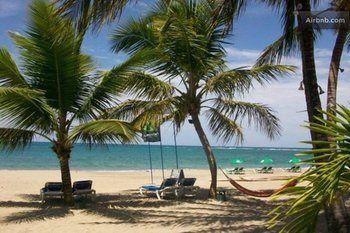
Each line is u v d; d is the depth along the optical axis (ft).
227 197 46.37
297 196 8.57
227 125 48.96
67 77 35.65
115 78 35.53
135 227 29.04
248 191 40.70
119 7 19.29
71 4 18.70
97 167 150.92
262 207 38.83
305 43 22.31
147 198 45.60
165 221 31.01
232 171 98.43
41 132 37.58
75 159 201.57
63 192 39.58
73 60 34.96
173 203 41.47
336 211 20.10
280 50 34.12
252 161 226.79
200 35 37.83
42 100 33.68
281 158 276.41
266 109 46.55
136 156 257.55
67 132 37.83
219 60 41.45
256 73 40.83
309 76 22.04
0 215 34.01
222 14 25.75
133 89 41.27
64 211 35.94
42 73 35.37
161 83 41.75
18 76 35.12
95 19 19.01
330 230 20.17
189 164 185.37
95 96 36.73
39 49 34.24
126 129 31.71
